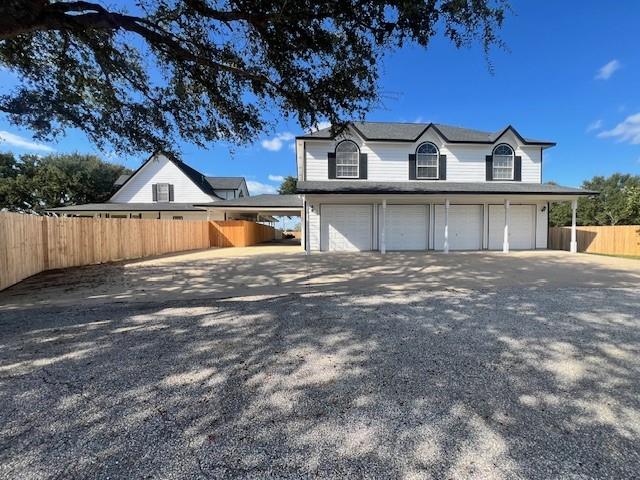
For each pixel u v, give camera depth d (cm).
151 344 415
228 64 708
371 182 1712
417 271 1059
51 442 228
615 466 206
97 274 1030
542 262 1282
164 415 262
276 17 520
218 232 2311
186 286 830
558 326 485
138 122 796
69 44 671
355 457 214
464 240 1820
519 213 1845
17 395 292
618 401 283
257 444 227
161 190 2681
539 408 272
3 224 806
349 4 496
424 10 475
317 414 264
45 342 423
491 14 492
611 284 824
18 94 701
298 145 1842
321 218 1758
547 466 206
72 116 749
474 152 1802
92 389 303
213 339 433
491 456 215
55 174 3084
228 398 288
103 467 205
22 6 438
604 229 1781
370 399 286
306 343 417
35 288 810
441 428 246
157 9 621
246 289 784
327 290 761
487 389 303
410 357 374
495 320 515
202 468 204
